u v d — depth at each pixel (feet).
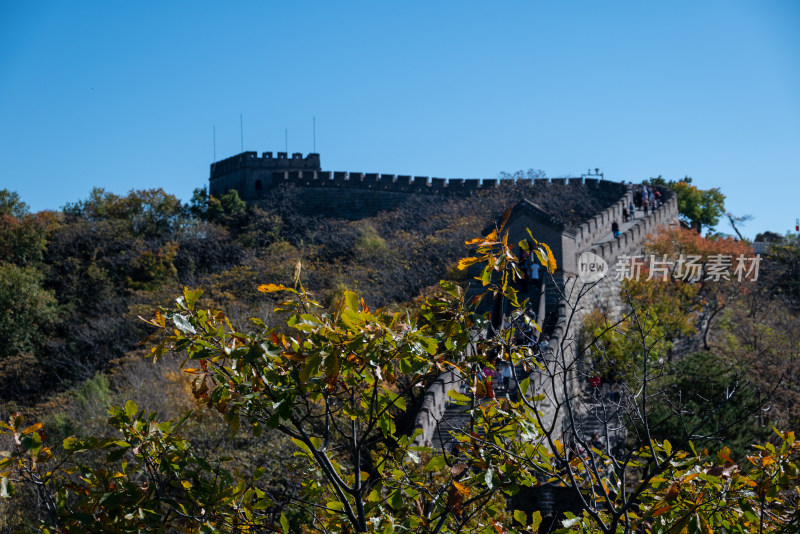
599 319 81.87
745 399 57.16
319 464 16.89
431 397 52.34
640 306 91.56
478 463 17.63
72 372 101.96
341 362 15.56
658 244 110.22
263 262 124.67
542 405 53.26
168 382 68.33
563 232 85.20
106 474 15.31
